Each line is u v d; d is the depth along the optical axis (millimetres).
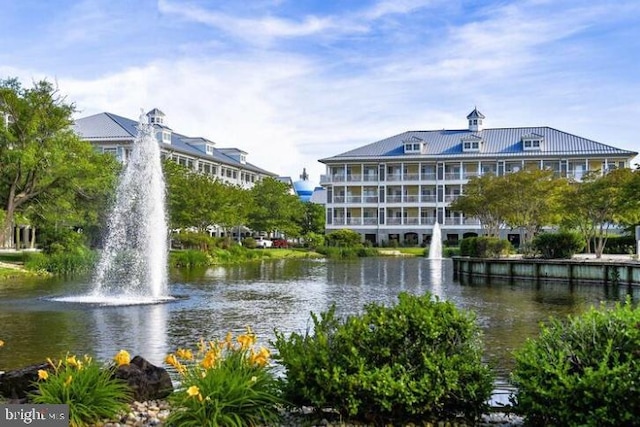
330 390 5625
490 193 39688
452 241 67500
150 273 23797
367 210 74875
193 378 5852
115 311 16406
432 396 5543
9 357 10375
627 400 4930
